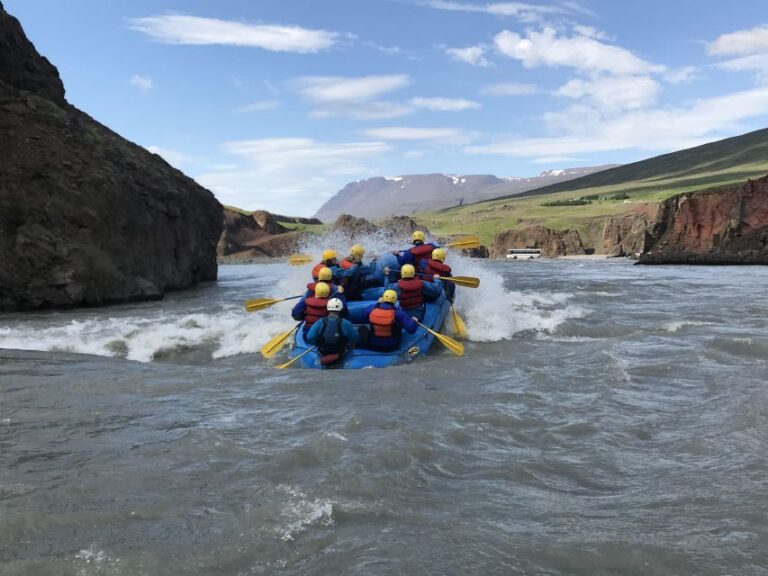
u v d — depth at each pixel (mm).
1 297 20016
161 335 13586
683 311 15906
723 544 3844
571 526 4125
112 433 6293
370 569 3588
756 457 5301
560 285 26453
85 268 21234
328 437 5844
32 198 21312
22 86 25328
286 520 4211
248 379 8867
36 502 4574
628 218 104750
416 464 5238
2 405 7430
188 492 4734
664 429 6172
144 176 28359
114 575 3568
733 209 60688
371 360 9852
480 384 8266
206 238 36844
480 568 3598
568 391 7770
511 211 193250
